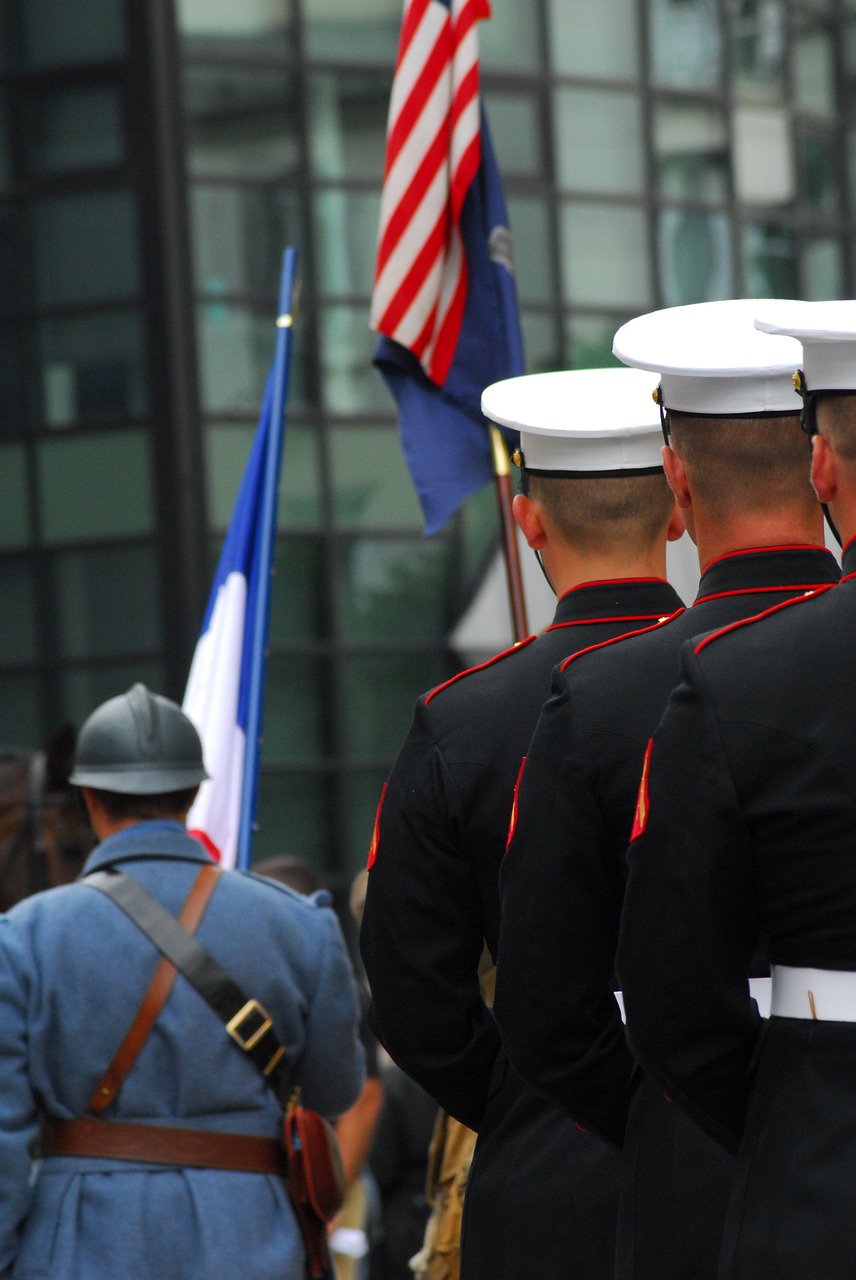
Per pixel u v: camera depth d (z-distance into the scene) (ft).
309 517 115.44
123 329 115.14
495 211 37.42
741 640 16.16
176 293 113.70
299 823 114.32
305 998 29.32
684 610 18.95
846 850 15.44
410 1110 51.44
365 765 115.75
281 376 40.50
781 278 131.95
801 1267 14.94
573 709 18.67
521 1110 21.04
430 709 21.53
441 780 21.13
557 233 121.19
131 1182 27.55
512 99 120.37
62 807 39.22
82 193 115.75
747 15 130.31
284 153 116.16
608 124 123.44
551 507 21.63
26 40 116.98
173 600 113.91
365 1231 50.29
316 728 115.44
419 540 117.80
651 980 16.11
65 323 116.57
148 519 114.83
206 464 114.32
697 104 127.44
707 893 15.83
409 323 36.60
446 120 36.94
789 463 18.31
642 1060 16.43
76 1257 27.22
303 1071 29.55
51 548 117.29
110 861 29.12
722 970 16.01
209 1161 27.94
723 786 15.71
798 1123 15.37
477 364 37.09
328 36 117.19
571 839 18.44
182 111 114.21
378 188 117.70
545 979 18.52
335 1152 28.78
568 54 122.42
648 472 21.36
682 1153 17.88
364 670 116.16
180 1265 27.32
